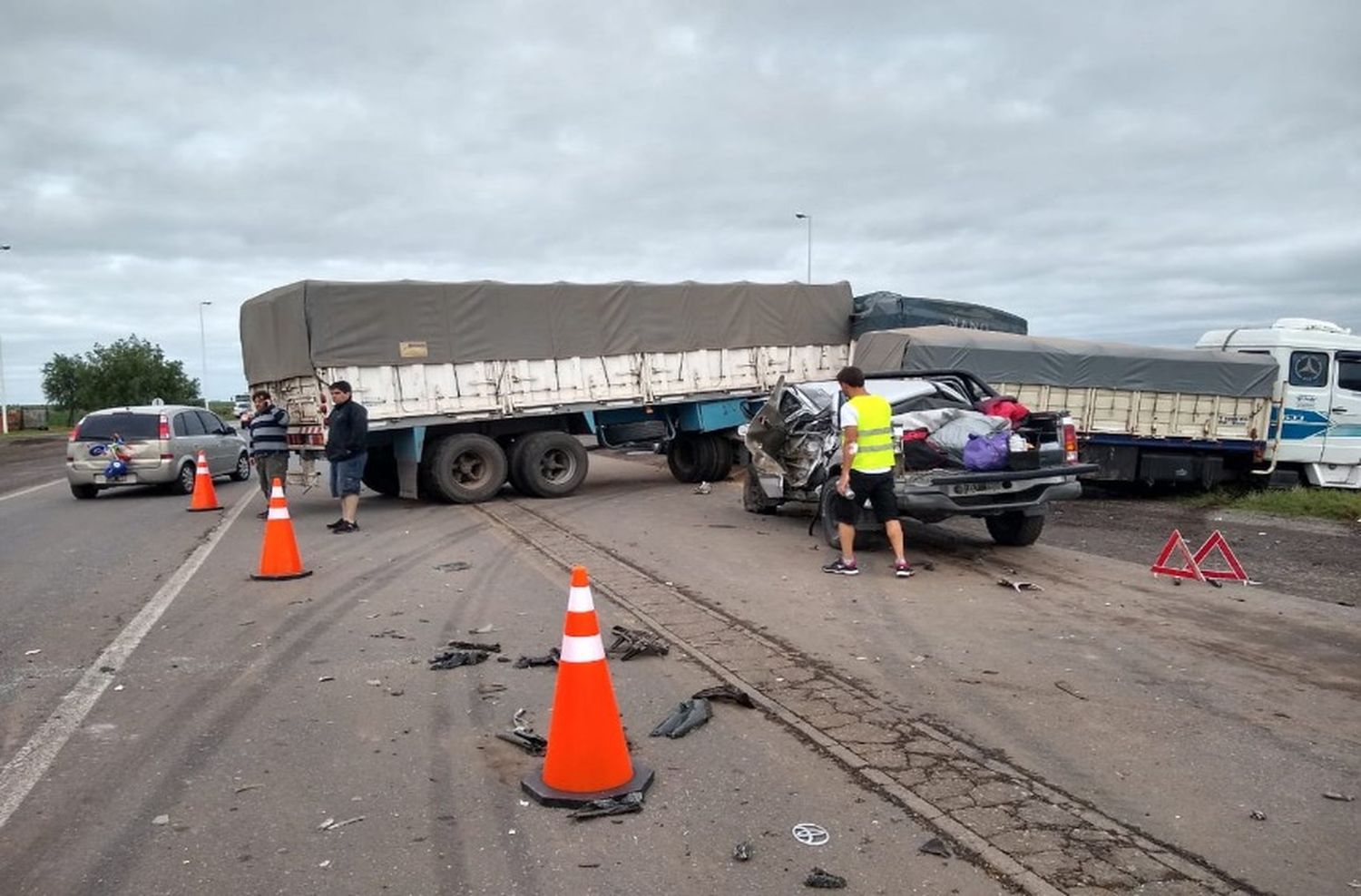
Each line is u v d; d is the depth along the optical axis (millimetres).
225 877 3613
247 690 5797
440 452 14594
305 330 13602
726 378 17078
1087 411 15273
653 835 3902
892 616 7449
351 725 5184
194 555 10742
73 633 7281
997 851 3727
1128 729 5027
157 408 18438
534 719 5242
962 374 11234
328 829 3988
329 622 7418
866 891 3479
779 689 5676
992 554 10141
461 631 7105
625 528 12086
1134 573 9164
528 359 15156
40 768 4652
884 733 4973
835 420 10867
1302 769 4527
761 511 13141
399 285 14125
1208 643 6688
